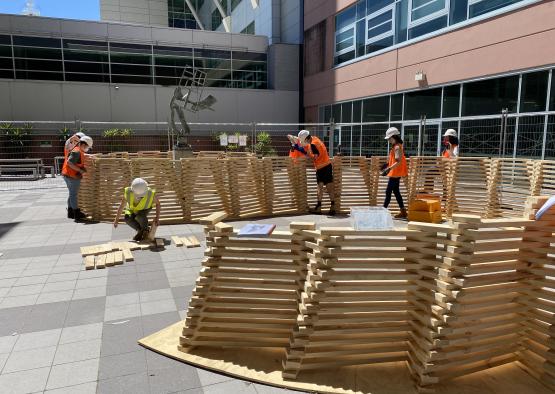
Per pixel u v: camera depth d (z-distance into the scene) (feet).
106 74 79.20
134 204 22.76
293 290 11.16
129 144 77.36
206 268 11.34
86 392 9.85
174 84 83.56
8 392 9.86
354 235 9.97
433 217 25.85
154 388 10.02
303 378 10.27
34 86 72.43
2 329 13.04
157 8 151.53
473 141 46.37
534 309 10.61
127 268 18.86
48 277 17.71
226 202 30.48
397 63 58.18
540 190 26.99
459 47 47.14
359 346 10.67
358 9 67.62
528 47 38.83
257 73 90.94
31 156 70.69
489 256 9.78
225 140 60.18
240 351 11.57
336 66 74.79
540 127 38.22
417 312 10.21
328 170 31.53
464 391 9.85
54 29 75.10
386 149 62.18
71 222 29.14
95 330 12.96
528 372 10.59
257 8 104.17
